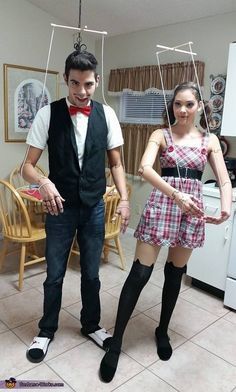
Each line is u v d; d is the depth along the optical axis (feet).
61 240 5.82
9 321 7.13
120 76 12.63
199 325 7.37
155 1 9.71
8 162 12.09
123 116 13.30
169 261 6.18
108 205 9.09
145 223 5.60
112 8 10.75
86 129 5.45
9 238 8.56
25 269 9.59
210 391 5.54
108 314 7.54
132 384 5.59
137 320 7.41
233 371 6.03
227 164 8.67
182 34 10.77
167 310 6.31
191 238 5.57
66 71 5.14
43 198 5.13
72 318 7.32
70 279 9.15
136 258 5.77
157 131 5.70
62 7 11.37
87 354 6.23
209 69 10.21
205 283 8.77
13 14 11.23
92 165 5.58
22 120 12.12
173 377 5.80
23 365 5.86
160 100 11.90
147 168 5.27
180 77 10.64
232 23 9.52
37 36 11.93
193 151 5.44
